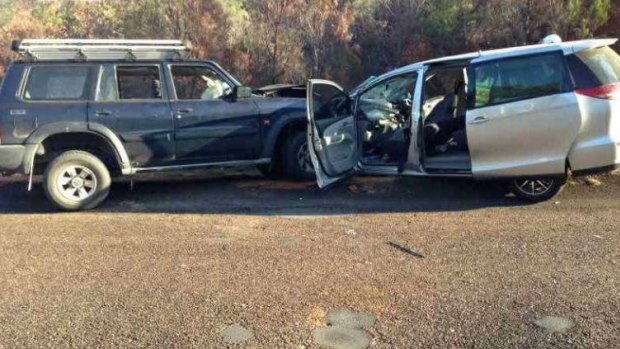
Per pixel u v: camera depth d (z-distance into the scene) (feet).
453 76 30.66
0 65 52.80
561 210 21.74
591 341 12.22
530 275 15.62
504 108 21.86
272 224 21.44
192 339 12.77
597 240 18.16
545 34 45.73
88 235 20.57
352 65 52.19
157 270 16.80
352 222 21.36
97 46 25.11
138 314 13.98
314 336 12.81
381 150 26.40
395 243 18.67
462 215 21.74
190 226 21.44
